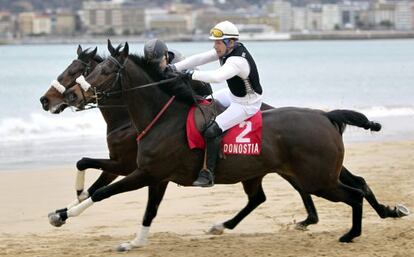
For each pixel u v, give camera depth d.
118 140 12.45
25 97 41.44
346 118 11.35
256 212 14.36
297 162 11.18
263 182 17.56
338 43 188.25
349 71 67.69
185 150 11.09
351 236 11.60
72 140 25.12
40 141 24.95
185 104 11.26
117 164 12.60
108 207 15.07
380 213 12.02
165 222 13.70
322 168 11.15
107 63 11.21
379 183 16.89
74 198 16.00
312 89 48.06
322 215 13.95
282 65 79.25
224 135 11.11
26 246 11.90
